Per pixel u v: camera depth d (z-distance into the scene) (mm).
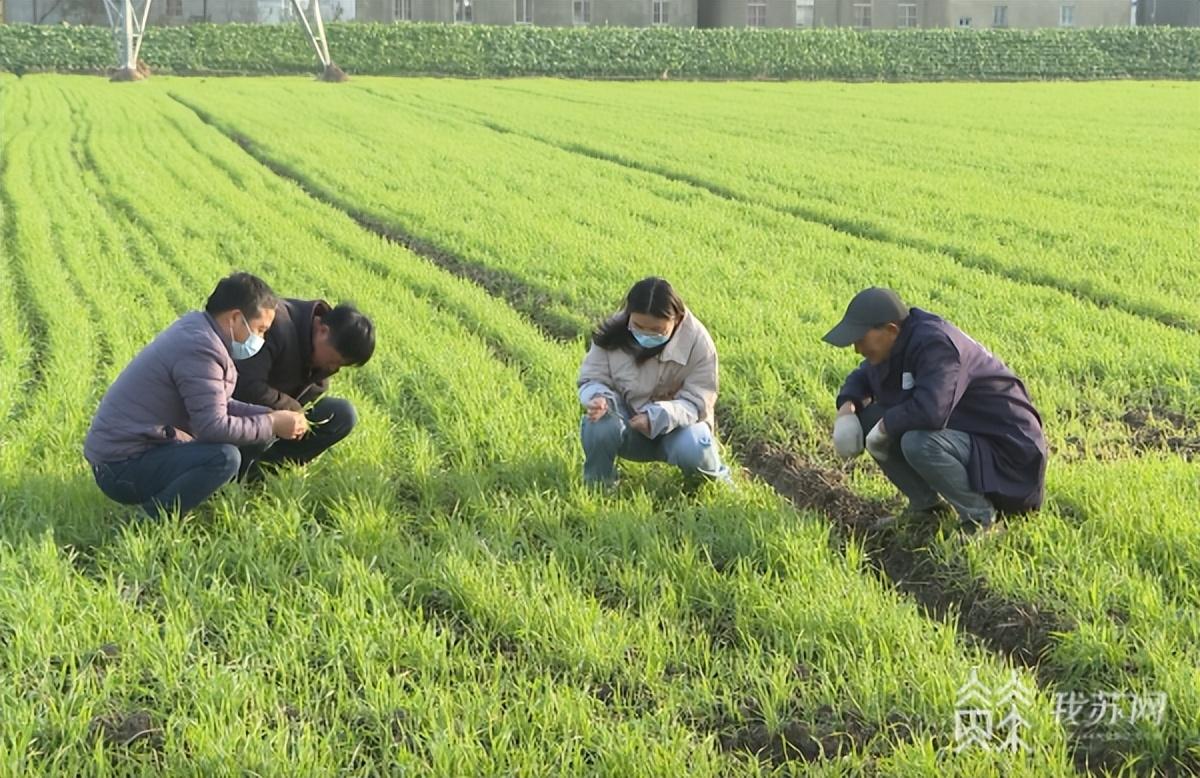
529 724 4770
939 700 4914
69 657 5277
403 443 8133
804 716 4949
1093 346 10320
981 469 6273
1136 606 5551
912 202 19297
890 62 61781
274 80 53094
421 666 5246
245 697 4906
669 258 14492
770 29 61062
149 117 34500
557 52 59938
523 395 8961
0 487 7109
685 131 31984
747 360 9984
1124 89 51219
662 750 4570
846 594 5766
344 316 6645
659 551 6234
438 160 25250
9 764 4441
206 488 6508
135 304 11906
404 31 58594
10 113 34750
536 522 6781
